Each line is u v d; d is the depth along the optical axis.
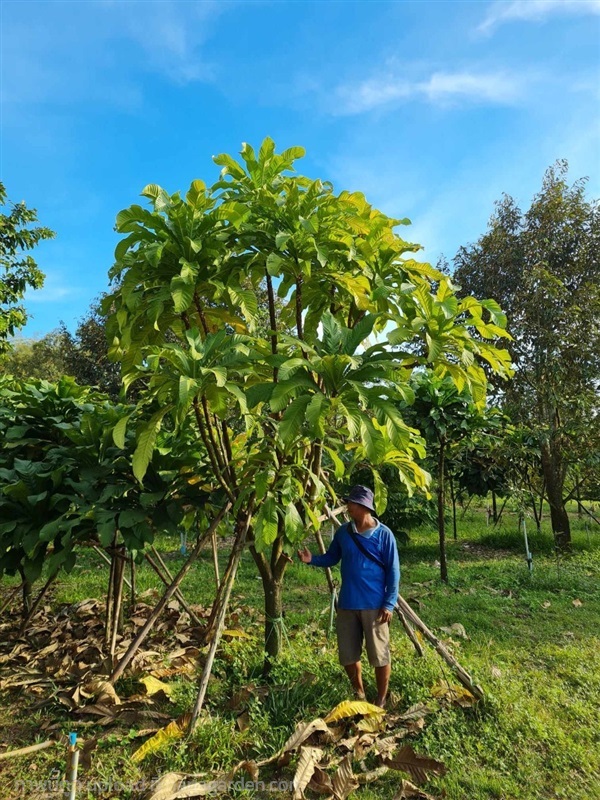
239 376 3.75
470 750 2.96
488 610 5.48
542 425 8.02
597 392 8.44
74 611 5.46
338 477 3.89
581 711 3.34
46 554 4.00
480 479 9.07
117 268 3.46
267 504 3.28
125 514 3.64
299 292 3.70
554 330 8.52
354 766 2.84
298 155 3.69
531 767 2.82
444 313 3.42
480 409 3.88
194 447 4.37
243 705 3.37
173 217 3.30
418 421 6.96
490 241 10.08
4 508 3.89
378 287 3.33
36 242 10.99
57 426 4.21
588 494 10.01
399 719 3.22
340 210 3.52
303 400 3.00
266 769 2.84
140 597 5.89
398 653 4.14
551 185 9.52
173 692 3.52
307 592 6.27
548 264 9.04
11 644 4.61
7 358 11.41
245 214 3.22
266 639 3.88
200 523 4.87
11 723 3.35
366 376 3.10
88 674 3.81
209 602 5.79
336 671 3.77
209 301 4.07
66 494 3.99
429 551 8.93
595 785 2.71
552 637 4.75
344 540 3.59
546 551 8.61
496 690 3.51
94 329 15.38
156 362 3.00
